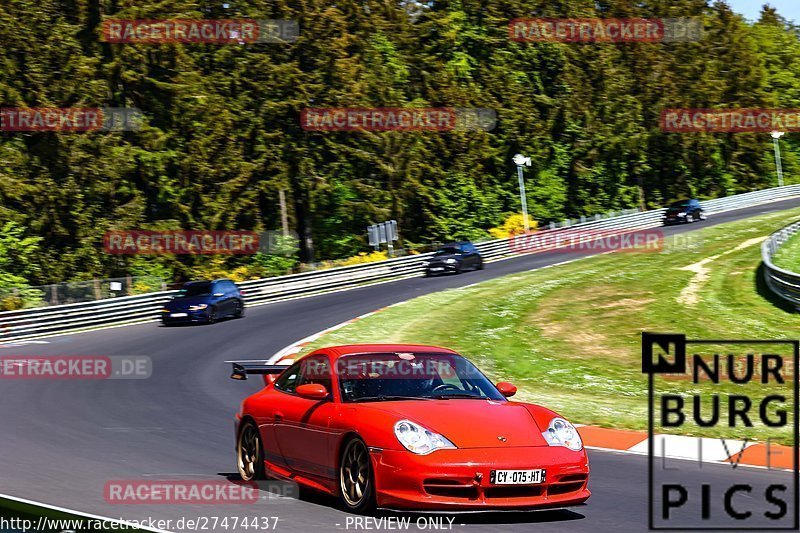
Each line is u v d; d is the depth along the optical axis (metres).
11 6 60.00
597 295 38.59
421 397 10.10
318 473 10.07
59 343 33.50
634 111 98.12
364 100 75.94
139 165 65.69
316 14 73.12
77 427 16.80
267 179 71.94
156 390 22.22
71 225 61.22
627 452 14.27
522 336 30.92
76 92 61.91
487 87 90.25
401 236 80.94
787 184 117.81
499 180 90.62
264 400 11.28
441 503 8.78
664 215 75.62
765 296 34.56
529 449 9.14
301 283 50.12
